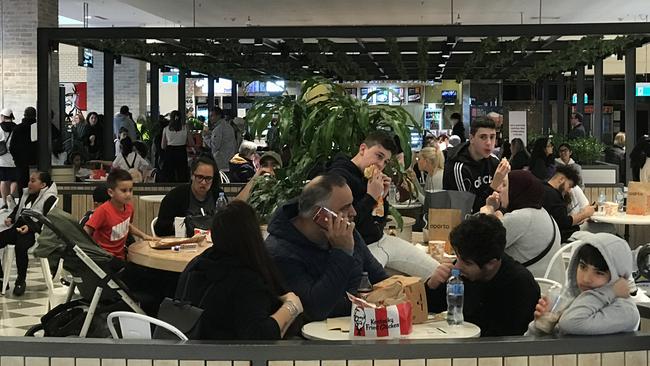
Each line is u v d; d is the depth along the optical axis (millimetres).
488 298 4059
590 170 13930
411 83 25703
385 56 16766
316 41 14672
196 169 6941
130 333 3619
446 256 5410
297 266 3867
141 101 24344
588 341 2977
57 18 14484
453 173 6324
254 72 19188
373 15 18969
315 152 6070
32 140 13555
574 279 3326
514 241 5055
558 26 10633
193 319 3457
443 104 25953
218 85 27625
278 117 6320
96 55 23484
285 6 17391
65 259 5918
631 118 13016
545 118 19484
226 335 3482
